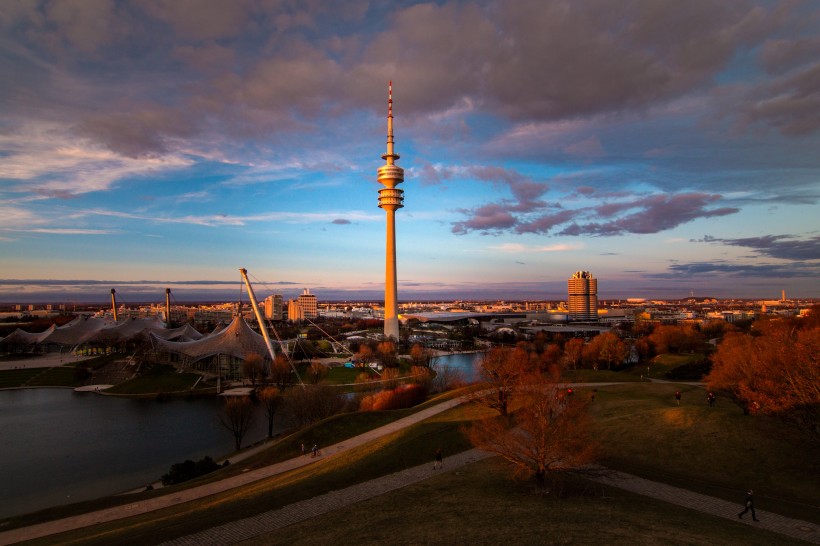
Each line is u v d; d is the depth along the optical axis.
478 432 63.19
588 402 93.00
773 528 46.12
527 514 45.59
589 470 56.94
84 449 112.88
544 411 59.16
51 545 51.41
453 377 167.00
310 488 58.59
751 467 61.88
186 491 71.56
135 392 176.62
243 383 190.62
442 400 111.19
